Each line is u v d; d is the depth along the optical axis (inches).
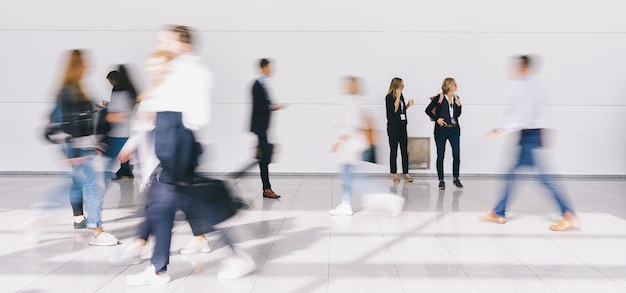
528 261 189.2
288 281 166.6
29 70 404.8
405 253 198.2
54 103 201.8
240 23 402.0
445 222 249.0
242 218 256.1
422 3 398.9
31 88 405.4
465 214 267.0
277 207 283.3
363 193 328.8
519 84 232.1
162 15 402.3
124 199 302.0
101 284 163.2
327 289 159.6
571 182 383.2
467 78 401.1
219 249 201.5
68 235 221.1
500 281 167.9
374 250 202.1
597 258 193.3
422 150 403.9
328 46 401.4
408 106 379.6
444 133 345.7
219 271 175.5
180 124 157.2
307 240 215.8
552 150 404.5
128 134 250.2
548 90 402.0
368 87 402.0
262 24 402.0
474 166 403.9
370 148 263.4
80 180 206.2
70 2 401.4
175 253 196.2
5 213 262.5
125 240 214.1
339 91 402.6
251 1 401.1
